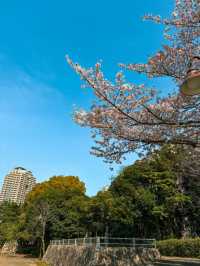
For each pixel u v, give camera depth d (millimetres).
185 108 10633
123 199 32438
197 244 21797
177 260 17938
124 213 31812
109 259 20031
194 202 31953
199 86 5031
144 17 10922
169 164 14445
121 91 10664
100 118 10898
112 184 35281
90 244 21922
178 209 32906
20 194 129125
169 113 10516
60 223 43438
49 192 49250
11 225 61562
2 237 64875
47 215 44406
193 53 10469
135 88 10734
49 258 35312
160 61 10656
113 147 11703
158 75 10820
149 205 31391
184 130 10953
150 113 10523
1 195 128125
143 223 33562
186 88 5141
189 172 14102
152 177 31438
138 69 10891
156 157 12500
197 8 10516
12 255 53031
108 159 11914
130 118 10500
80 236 43125
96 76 10625
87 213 35438
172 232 33594
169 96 10852
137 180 33031
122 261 20281
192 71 5000
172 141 10555
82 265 21438
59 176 56594
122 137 11062
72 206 44562
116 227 34500
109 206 32531
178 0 10719
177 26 10750
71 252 26109
